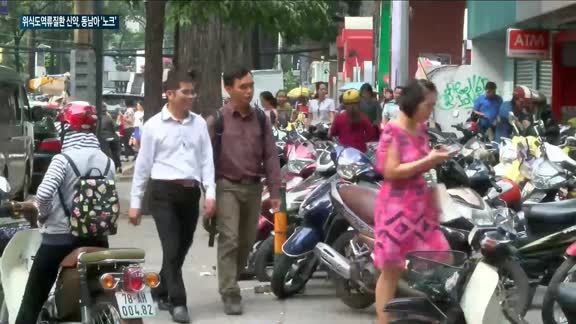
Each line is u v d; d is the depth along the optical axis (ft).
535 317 33.78
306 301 36.65
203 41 77.10
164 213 32.94
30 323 26.48
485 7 96.84
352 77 149.18
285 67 221.25
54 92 111.04
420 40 130.72
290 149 46.37
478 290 24.61
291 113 88.38
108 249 25.40
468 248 31.63
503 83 103.81
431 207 27.22
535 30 81.46
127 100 161.17
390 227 26.76
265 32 60.54
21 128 66.33
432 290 24.76
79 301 25.96
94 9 78.74
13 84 64.28
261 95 62.90
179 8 56.75
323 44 190.19
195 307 35.83
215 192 33.94
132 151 127.75
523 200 41.09
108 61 218.59
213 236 35.58
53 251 26.21
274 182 34.99
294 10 60.54
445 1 129.49
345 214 32.65
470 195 33.24
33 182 74.38
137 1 60.70
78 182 26.04
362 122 46.34
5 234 28.58
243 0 57.36
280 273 35.96
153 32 57.16
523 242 33.42
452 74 103.76
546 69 88.58
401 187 26.81
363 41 149.89
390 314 26.09
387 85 105.81
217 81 77.46
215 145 34.32
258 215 35.24
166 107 33.06
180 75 32.76
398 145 26.63
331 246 34.81
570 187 40.50
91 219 25.68
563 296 25.48
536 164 40.86
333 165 37.93
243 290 38.83
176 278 33.24
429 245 26.99
